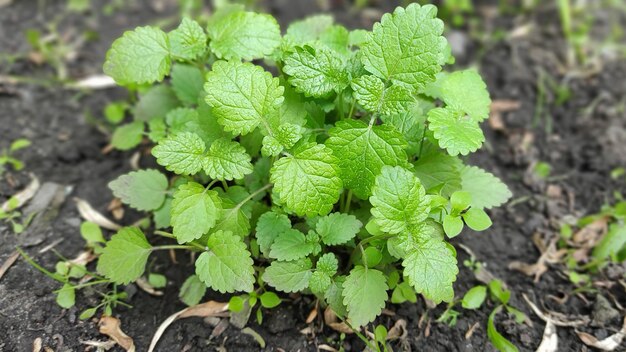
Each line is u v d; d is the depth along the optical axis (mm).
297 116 260
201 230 240
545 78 438
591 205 358
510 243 332
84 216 321
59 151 354
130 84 342
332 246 284
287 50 257
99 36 447
